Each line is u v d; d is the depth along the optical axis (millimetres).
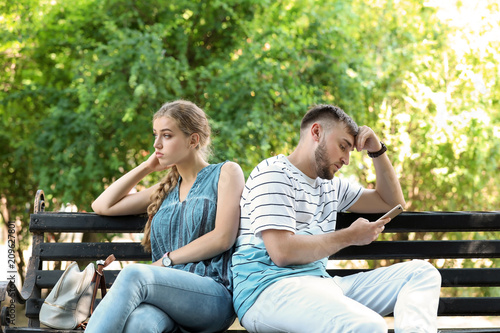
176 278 2533
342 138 2758
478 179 8516
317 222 2779
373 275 2730
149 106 7805
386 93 8844
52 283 3186
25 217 9086
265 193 2631
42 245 3232
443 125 8414
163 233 2928
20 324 7430
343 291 2746
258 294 2570
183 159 2961
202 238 2797
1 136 8875
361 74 8469
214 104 7969
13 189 9156
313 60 8352
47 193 8195
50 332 2682
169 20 8039
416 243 3215
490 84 8727
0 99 8680
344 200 3076
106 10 8070
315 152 2760
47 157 8266
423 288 2514
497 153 8609
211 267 2793
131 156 8617
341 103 8562
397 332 2428
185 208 2908
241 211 2826
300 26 8406
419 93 8500
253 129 7742
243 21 8141
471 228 3219
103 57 7652
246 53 7945
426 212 3225
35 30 8391
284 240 2578
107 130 8266
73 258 3236
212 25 8250
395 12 8953
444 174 8656
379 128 8945
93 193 8344
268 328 2521
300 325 2438
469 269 3195
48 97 8531
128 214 3209
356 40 8781
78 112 7977
